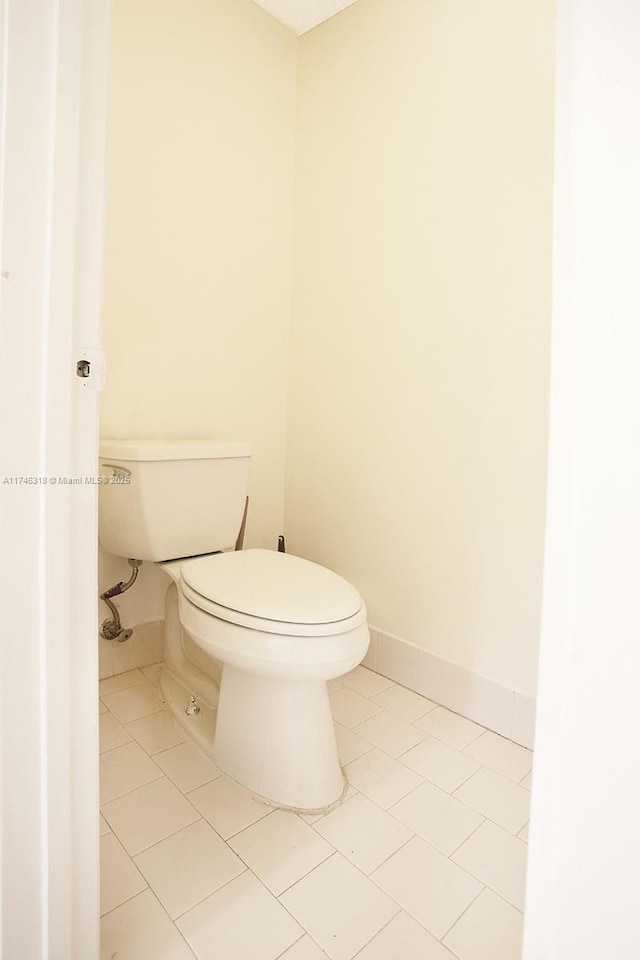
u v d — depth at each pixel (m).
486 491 1.45
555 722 0.40
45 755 0.66
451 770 1.28
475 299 1.45
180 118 1.63
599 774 0.38
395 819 1.12
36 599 0.64
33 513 0.63
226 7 1.71
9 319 0.59
